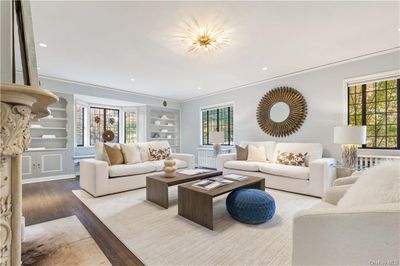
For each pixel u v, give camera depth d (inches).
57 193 129.5
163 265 57.4
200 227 79.7
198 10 81.1
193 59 132.8
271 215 82.0
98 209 100.3
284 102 169.2
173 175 112.3
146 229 78.7
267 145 167.6
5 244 29.1
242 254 61.8
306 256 33.9
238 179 102.0
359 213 29.0
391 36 103.3
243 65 144.9
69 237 73.8
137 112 261.4
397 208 27.1
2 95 26.3
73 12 81.4
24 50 35.4
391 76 122.0
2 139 27.3
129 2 75.8
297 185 124.2
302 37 103.7
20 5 35.8
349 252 29.7
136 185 137.5
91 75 167.9
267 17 86.0
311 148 142.4
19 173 31.5
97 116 244.4
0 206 28.3
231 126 225.3
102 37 102.7
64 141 189.6
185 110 275.7
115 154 141.9
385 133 128.6
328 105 145.9
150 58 130.8
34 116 41.3
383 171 39.0
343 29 96.2
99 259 60.9
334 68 143.0
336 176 132.2
